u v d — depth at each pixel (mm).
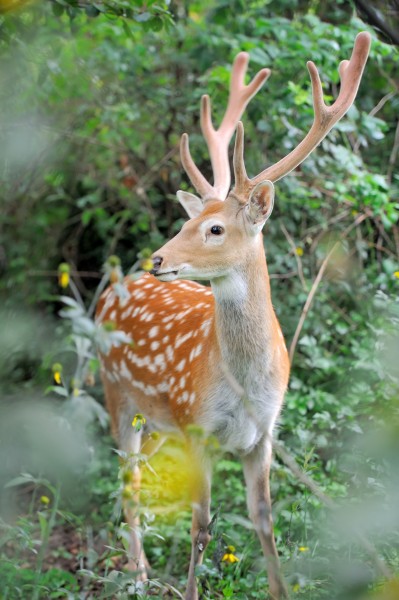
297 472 5609
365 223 12086
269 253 11617
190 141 12898
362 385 9836
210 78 11680
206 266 7434
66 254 14102
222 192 8523
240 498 9570
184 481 8789
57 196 13734
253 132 12047
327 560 6926
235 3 12078
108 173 13922
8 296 13484
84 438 6262
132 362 9133
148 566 8641
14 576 8070
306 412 10164
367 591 4836
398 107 12234
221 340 7730
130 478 6461
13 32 8656
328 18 12945
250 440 7902
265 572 8156
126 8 8477
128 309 9594
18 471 9008
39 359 10750
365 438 4625
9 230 14039
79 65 12945
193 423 8055
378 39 11688
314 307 11305
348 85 8055
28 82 11562
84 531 8891
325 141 11211
